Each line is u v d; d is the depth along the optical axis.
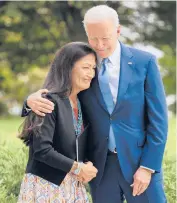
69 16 18.08
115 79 3.79
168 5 19.47
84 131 3.81
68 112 3.70
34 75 18.67
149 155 3.78
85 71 3.71
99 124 3.83
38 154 3.60
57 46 18.41
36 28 17.98
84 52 3.72
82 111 3.89
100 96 3.80
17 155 5.17
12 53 18.61
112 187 3.92
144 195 3.88
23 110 3.73
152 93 3.78
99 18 3.62
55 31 18.22
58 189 3.69
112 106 3.80
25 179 3.74
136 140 3.81
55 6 17.66
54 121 3.65
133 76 3.78
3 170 5.02
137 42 20.09
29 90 18.88
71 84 3.72
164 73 22.08
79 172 3.66
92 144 3.90
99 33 3.63
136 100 3.77
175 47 20.86
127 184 3.88
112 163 3.88
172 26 20.00
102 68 3.80
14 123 11.29
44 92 3.71
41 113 3.60
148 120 3.85
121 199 3.98
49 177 3.68
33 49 18.47
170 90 21.84
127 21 19.09
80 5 17.28
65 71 3.71
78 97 3.88
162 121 3.78
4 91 19.17
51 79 3.78
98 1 17.89
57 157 3.59
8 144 5.70
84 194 3.87
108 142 3.84
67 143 3.68
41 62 18.78
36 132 3.60
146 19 19.55
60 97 3.69
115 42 3.72
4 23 17.66
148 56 3.84
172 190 5.02
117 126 3.81
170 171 5.26
